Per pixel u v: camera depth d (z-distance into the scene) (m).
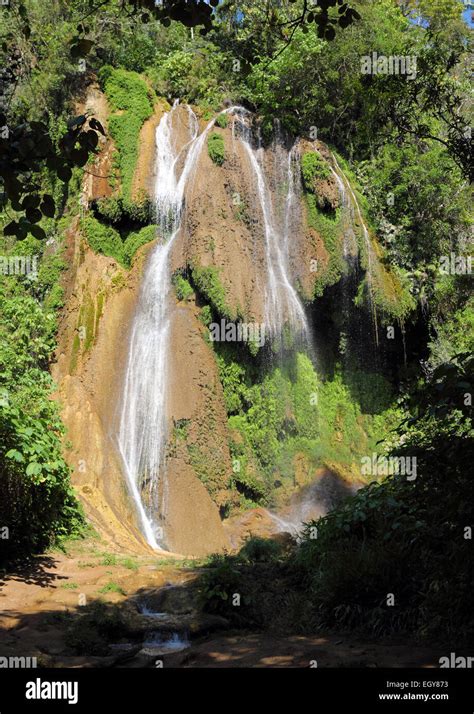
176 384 17.61
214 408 17.58
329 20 7.13
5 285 19.08
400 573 7.36
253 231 19.86
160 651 7.12
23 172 5.03
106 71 21.31
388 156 22.33
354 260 20.67
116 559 11.39
